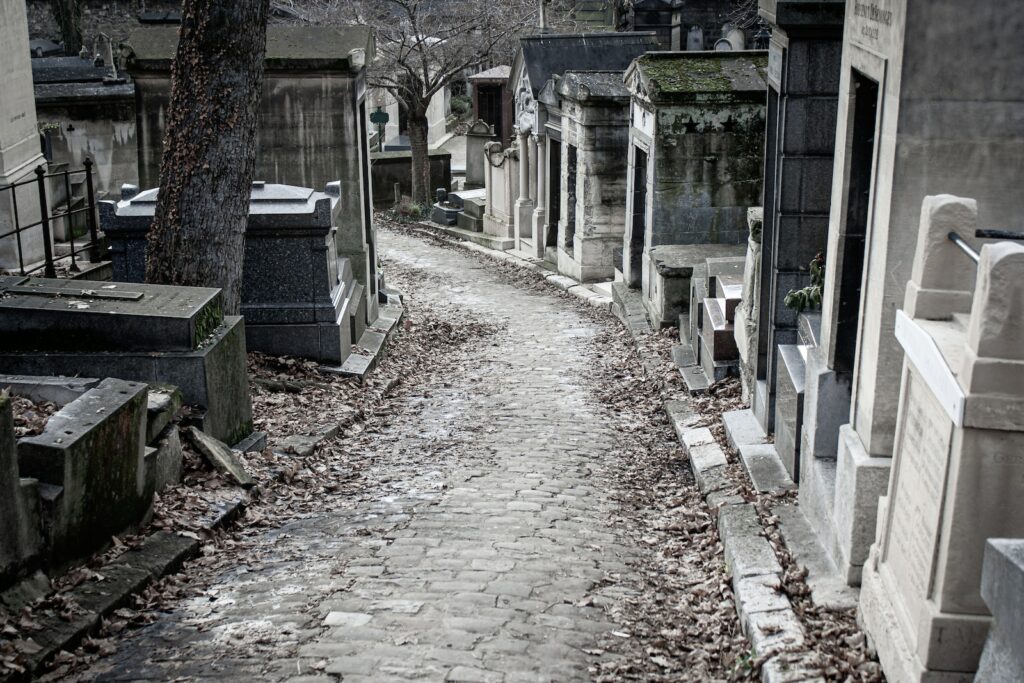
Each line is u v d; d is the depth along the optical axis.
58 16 32.28
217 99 10.27
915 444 4.86
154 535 6.87
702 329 12.29
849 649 5.24
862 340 6.17
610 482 8.76
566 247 23.88
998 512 4.29
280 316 12.16
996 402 4.13
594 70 25.88
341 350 12.38
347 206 14.84
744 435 9.02
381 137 44.03
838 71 8.63
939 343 4.53
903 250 5.72
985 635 4.39
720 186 16.48
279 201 11.93
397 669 4.98
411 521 7.48
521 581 6.27
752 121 16.23
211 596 6.19
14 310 8.14
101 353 8.23
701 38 37.53
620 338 16.48
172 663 5.18
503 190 29.06
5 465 5.46
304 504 8.14
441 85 35.06
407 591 6.06
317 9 32.66
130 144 22.02
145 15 37.94
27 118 14.86
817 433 6.95
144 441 7.00
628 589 6.34
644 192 18.52
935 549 4.46
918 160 5.66
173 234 10.43
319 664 5.04
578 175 22.23
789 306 8.57
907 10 5.52
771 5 8.70
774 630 5.39
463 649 5.25
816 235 8.83
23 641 5.27
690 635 5.76
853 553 5.92
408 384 13.34
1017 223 5.70
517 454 9.64
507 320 19.27
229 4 10.09
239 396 9.10
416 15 33.50
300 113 14.62
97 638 5.61
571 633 5.58
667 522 7.70
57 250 15.42
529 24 33.72
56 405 7.28
